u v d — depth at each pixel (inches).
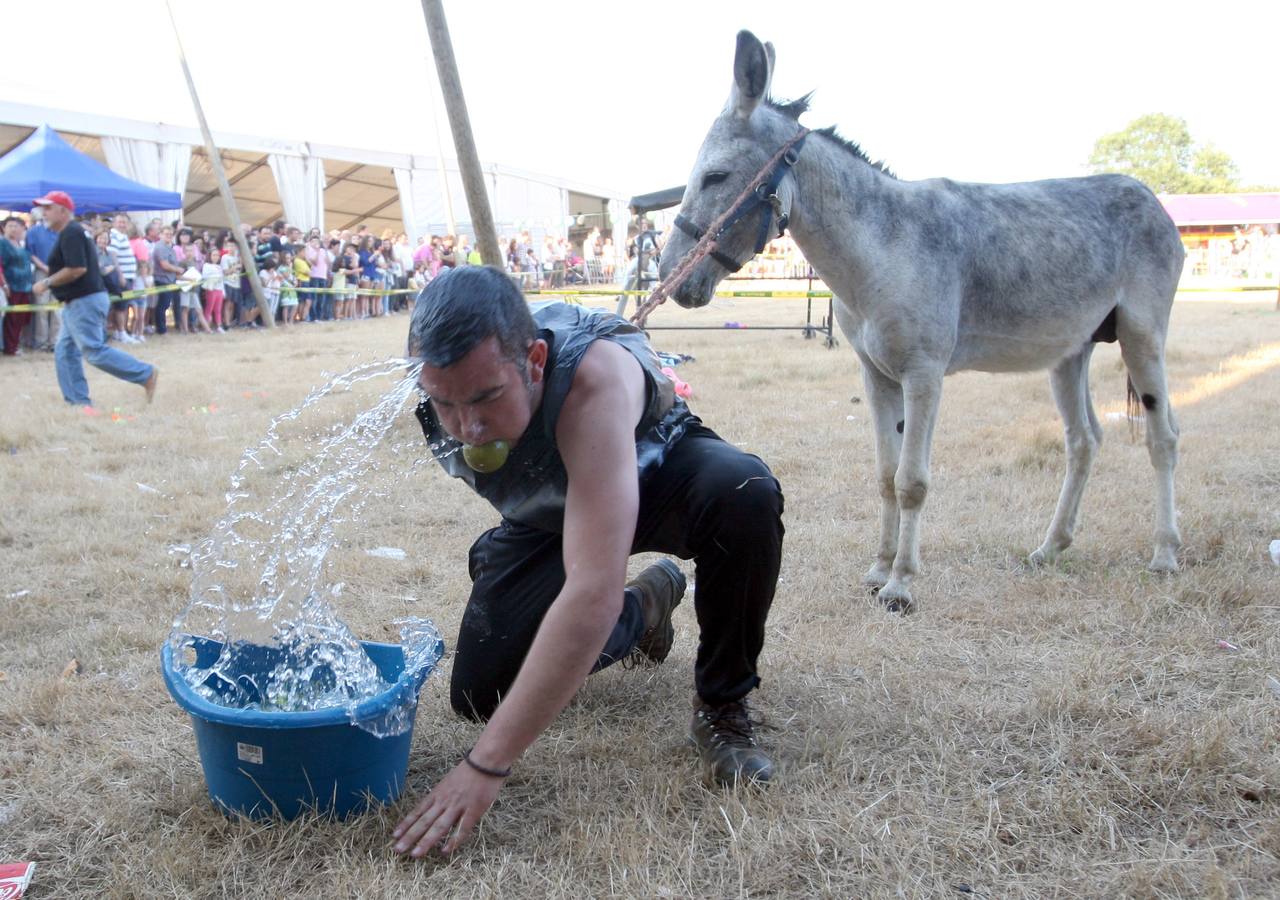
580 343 80.7
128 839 91.3
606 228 1435.8
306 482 215.2
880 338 145.1
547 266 1019.9
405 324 730.8
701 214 143.3
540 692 79.3
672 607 117.8
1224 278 1416.1
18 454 251.8
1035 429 261.6
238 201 1015.0
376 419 95.0
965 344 153.5
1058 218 154.5
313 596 106.3
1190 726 106.8
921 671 124.7
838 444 254.7
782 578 160.1
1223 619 137.9
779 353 467.5
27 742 108.3
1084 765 101.9
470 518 194.2
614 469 79.0
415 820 86.1
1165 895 81.9
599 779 99.8
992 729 110.2
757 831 89.8
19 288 501.4
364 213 1186.0
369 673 104.5
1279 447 236.1
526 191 1145.4
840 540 177.3
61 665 128.5
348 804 92.0
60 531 184.2
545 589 98.4
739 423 283.0
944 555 169.6
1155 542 160.6
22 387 379.2
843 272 146.3
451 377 70.6
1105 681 119.6
